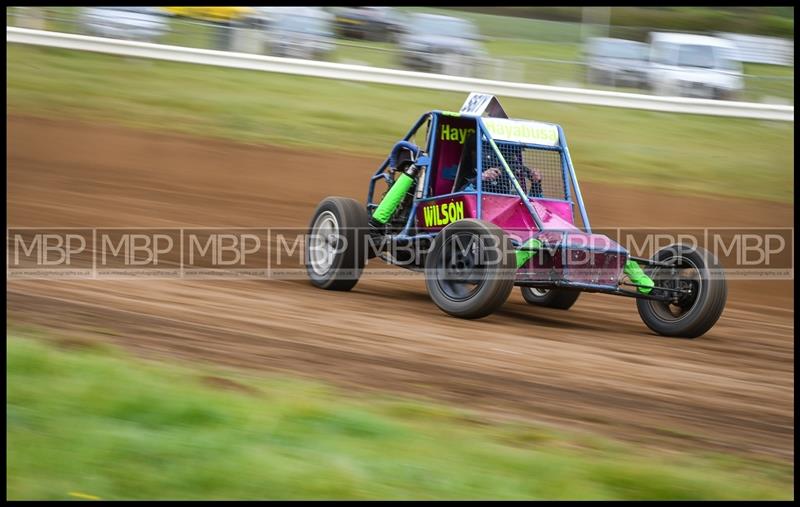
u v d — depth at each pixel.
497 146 17.92
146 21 55.94
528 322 17.78
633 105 53.03
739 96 55.19
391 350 14.26
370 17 58.94
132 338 13.83
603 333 17.33
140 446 9.16
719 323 19.91
